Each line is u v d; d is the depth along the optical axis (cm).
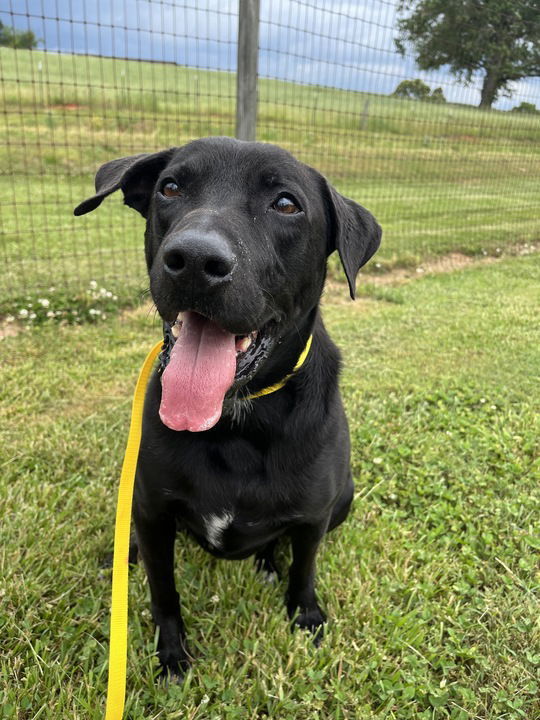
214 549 43
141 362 83
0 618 40
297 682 39
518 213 200
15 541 47
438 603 45
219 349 36
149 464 39
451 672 40
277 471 39
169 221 38
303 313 41
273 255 37
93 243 135
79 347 86
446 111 185
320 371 43
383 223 173
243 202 37
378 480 60
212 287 31
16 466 58
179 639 42
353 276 42
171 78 382
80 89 268
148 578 41
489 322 108
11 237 135
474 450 65
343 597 46
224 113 143
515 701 38
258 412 39
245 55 97
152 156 43
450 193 202
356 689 39
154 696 37
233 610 44
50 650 39
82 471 59
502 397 78
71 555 47
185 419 34
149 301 105
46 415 69
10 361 80
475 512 56
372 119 184
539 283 136
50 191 186
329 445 41
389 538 52
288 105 163
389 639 42
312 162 194
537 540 51
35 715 35
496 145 199
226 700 38
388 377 83
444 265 149
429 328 104
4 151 209
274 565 51
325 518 42
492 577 48
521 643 42
